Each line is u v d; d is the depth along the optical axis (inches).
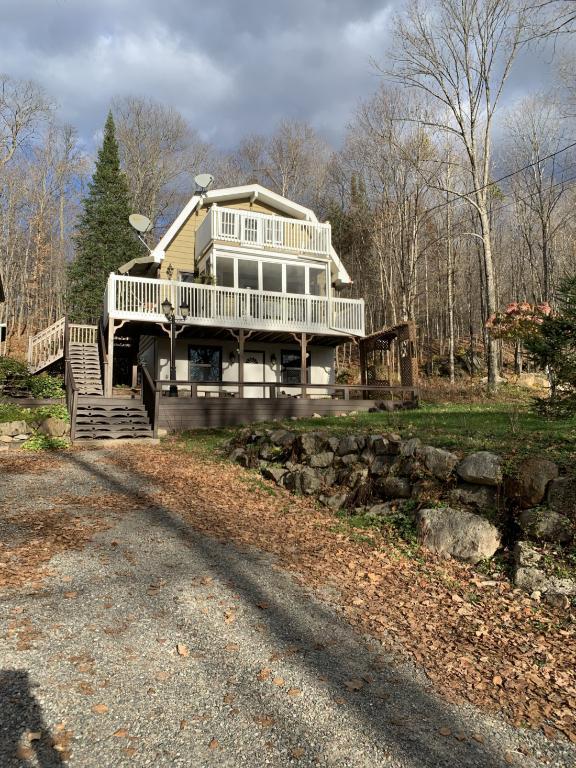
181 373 761.0
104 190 1282.0
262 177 1780.3
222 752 102.9
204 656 139.5
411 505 259.0
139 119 1721.2
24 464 397.1
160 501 308.2
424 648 151.3
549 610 173.6
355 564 216.7
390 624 165.6
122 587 182.2
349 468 315.3
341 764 101.3
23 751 99.5
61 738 103.9
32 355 740.0
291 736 109.0
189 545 232.1
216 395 770.2
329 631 159.2
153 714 113.3
